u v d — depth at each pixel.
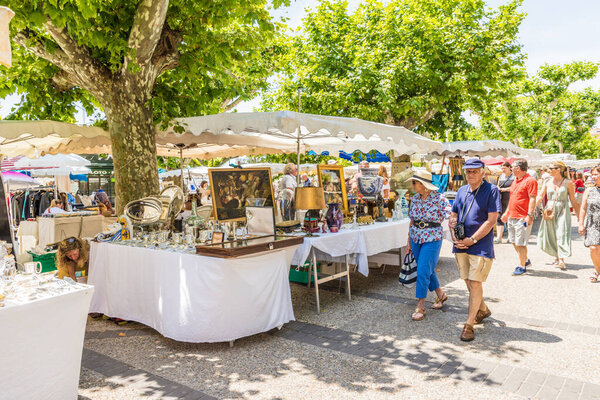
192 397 3.23
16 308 2.58
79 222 7.65
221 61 6.82
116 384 3.44
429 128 17.05
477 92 15.17
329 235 5.36
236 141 7.50
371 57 14.59
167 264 4.28
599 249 6.41
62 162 10.38
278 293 4.60
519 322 4.80
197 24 6.54
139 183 6.15
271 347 4.21
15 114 7.81
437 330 4.62
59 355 2.86
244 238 4.58
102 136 6.99
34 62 6.85
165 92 7.34
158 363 3.86
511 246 10.15
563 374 3.50
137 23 5.70
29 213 14.22
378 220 6.89
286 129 4.91
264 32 7.13
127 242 5.05
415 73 14.18
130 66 5.65
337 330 4.68
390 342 4.30
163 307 4.28
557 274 7.09
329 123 5.38
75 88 7.82
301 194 5.24
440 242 5.00
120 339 4.48
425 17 15.26
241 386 3.40
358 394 3.25
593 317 4.89
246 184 5.49
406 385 3.38
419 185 4.94
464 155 11.79
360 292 6.32
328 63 15.72
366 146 9.25
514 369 3.61
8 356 2.57
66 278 3.28
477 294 4.36
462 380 3.44
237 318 4.18
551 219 7.55
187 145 8.49
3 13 2.85
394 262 7.11
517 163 7.18
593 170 6.49
